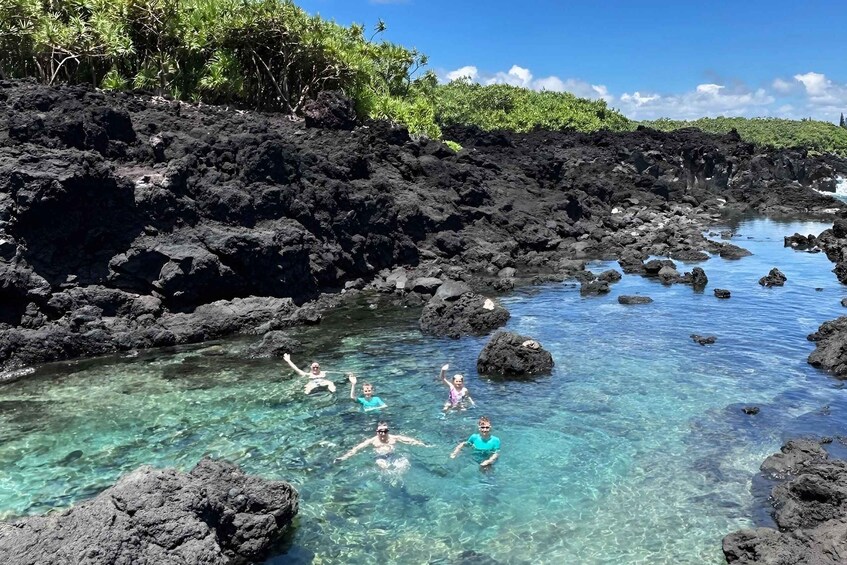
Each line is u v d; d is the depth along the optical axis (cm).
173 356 2184
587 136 9375
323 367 2083
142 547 910
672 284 3353
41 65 4131
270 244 2750
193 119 3491
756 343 2273
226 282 2628
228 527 1063
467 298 2661
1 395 1811
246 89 5384
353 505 1234
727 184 8738
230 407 1728
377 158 4422
